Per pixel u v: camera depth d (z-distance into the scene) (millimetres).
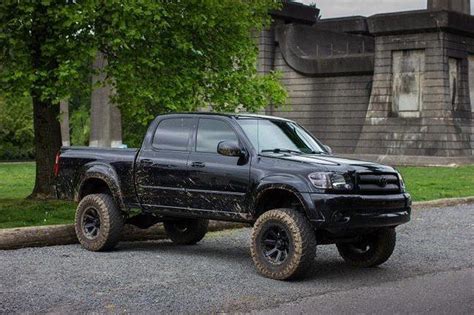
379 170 9562
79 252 11039
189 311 7410
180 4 16234
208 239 12766
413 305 7777
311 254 9016
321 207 8930
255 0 18078
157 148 10859
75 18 14336
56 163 12039
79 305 7566
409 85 37344
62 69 14562
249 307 7621
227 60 17547
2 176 29266
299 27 42688
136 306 7566
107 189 11688
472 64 39125
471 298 8133
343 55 39812
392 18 37156
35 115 17219
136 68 15938
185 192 10359
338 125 40125
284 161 9523
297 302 7902
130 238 12516
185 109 16078
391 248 10047
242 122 10312
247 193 9688
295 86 41750
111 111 30562
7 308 7414
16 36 15273
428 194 20125
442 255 11188
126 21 14992
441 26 35844
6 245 11203
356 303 7879
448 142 36062
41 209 15422
